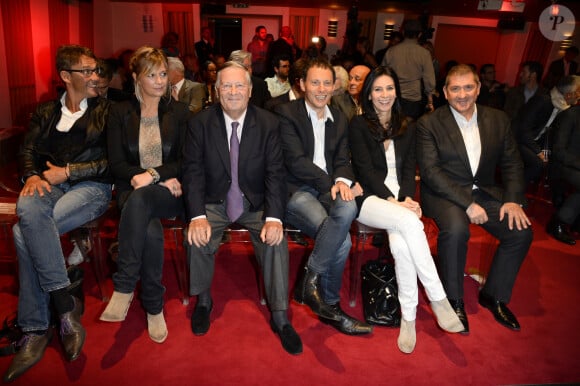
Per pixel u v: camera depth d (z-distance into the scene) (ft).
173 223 7.64
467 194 7.67
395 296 7.38
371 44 33.19
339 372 6.25
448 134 8.05
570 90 11.35
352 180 7.65
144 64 6.88
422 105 15.06
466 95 7.72
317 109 7.70
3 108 16.66
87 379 5.94
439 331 7.32
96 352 6.49
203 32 28.04
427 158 8.09
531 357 6.75
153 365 6.26
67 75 7.34
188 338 6.89
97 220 7.59
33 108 18.81
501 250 7.70
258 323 7.36
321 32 32.60
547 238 11.33
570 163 10.71
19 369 5.91
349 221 6.78
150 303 6.74
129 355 6.45
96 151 7.78
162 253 6.66
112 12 29.55
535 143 11.93
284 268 6.75
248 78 6.78
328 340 6.97
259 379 6.06
